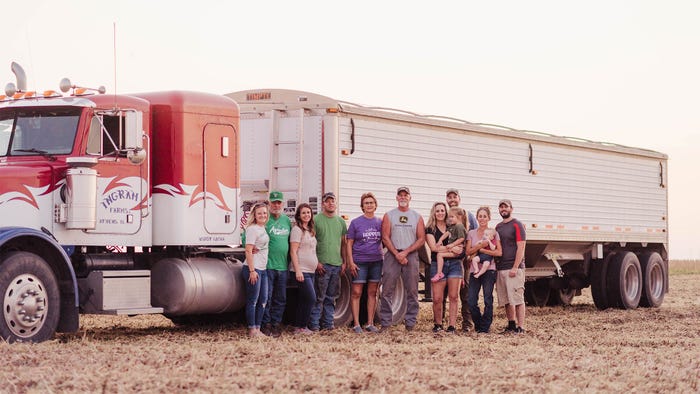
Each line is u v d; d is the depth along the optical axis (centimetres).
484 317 1430
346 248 1441
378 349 1159
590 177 2119
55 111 1204
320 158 1488
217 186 1344
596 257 2150
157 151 1302
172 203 1295
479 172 1788
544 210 1966
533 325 1605
